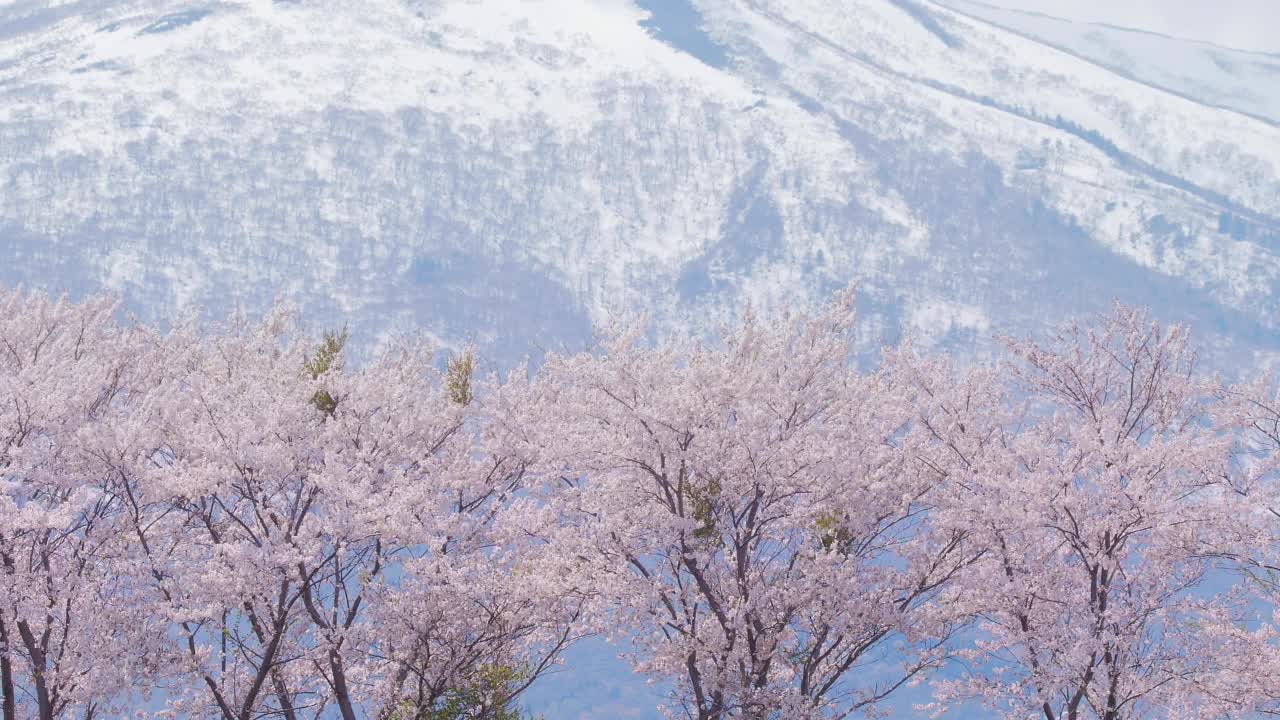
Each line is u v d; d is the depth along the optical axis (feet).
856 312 43.96
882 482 41.91
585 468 41.98
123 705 36.76
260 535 38.45
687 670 44.24
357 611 39.68
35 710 40.22
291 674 42.80
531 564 41.24
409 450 42.96
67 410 38.24
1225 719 39.50
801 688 40.83
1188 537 38.88
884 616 39.81
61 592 35.70
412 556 38.09
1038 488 38.32
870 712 42.68
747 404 40.27
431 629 39.50
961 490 40.47
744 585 41.19
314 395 41.60
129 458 37.65
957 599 42.34
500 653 43.45
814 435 42.29
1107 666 37.29
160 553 40.40
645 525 41.11
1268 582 39.06
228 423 37.96
